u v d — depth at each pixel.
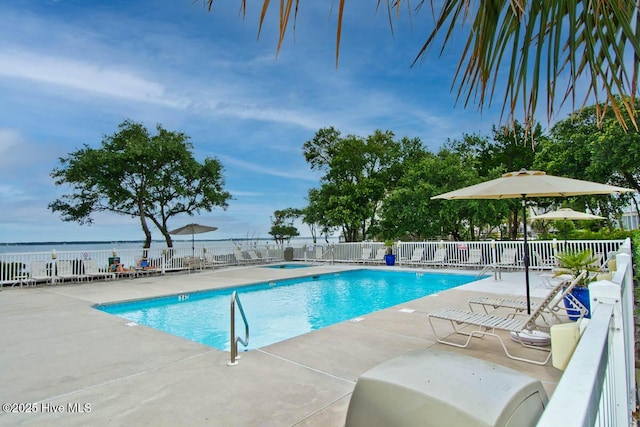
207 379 3.72
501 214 16.77
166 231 17.94
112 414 3.05
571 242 11.58
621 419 2.08
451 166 17.36
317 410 3.03
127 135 16.78
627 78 1.42
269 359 4.25
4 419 2.99
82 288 10.97
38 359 4.46
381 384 1.87
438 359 2.09
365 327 5.52
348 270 14.84
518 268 12.62
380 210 19.52
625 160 13.20
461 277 12.55
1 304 8.34
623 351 2.11
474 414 1.55
